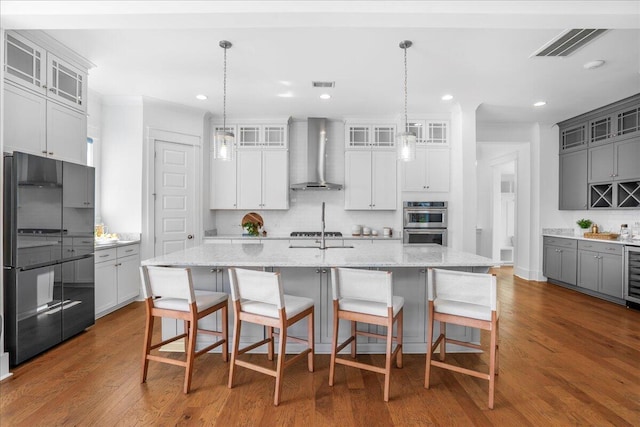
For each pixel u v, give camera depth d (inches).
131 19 94.8
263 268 115.1
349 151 220.7
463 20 94.5
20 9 92.3
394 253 120.8
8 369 101.3
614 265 182.1
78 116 138.7
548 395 91.5
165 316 96.3
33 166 110.7
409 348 116.5
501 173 342.0
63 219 123.7
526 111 207.5
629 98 180.5
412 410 84.4
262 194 223.5
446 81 159.8
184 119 203.6
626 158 184.5
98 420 79.6
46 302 116.4
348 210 232.8
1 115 101.1
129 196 186.7
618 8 90.8
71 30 116.1
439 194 214.5
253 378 99.4
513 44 124.0
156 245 192.4
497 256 320.5
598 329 142.6
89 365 107.4
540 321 153.0
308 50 130.1
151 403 86.6
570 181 225.6
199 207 209.6
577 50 128.5
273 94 179.0
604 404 87.4
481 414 83.0
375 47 127.0
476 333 117.0
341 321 116.5
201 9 91.7
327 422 79.4
